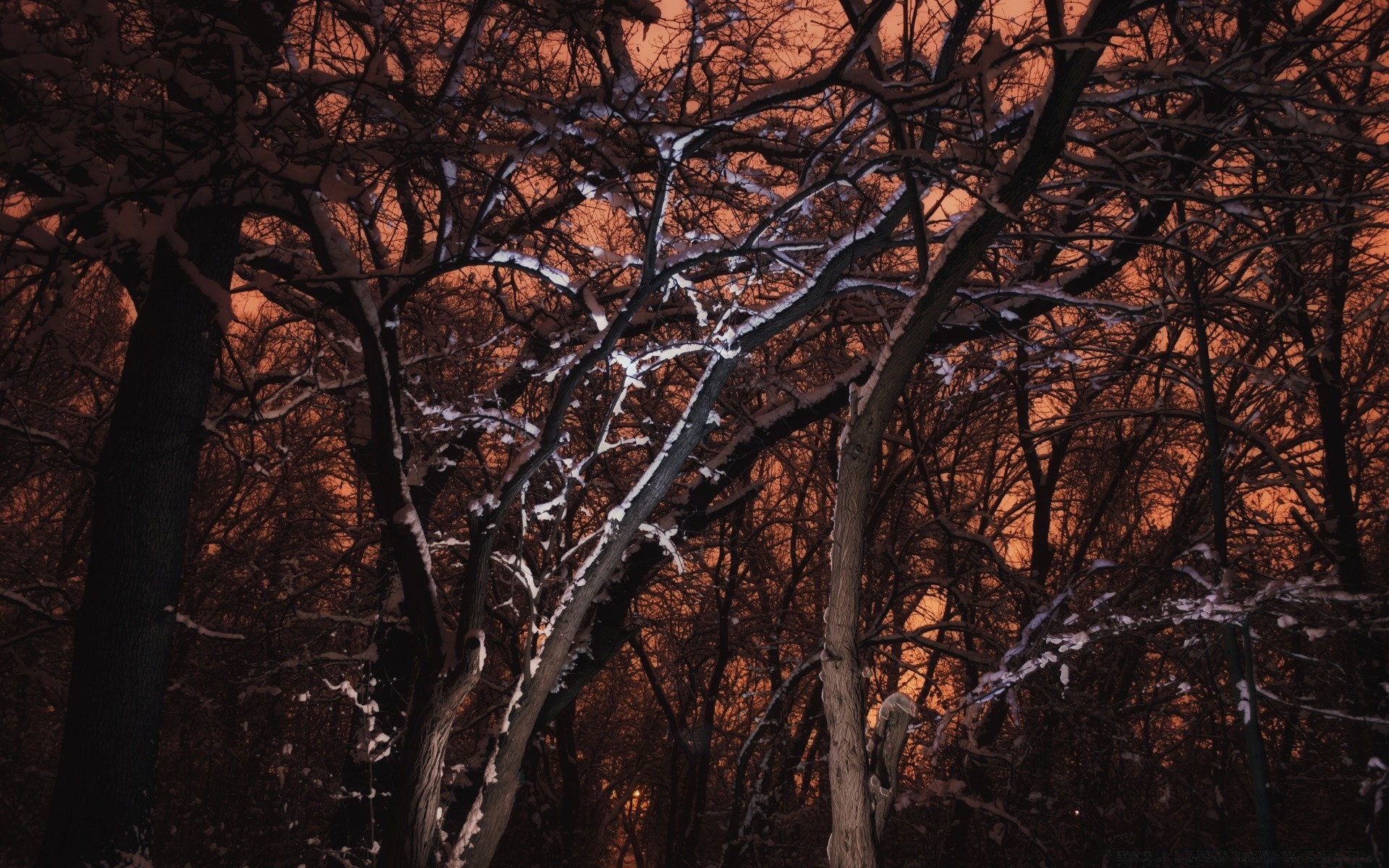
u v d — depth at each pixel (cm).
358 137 577
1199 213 808
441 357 832
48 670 1370
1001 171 404
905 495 1296
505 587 1227
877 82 479
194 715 1368
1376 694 697
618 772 2250
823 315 962
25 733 1376
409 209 796
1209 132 635
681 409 1181
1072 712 935
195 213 484
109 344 1282
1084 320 1047
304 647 1066
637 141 586
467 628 509
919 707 1406
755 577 1538
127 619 575
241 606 1364
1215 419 515
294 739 1220
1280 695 884
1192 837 1215
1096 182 645
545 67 700
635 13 513
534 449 519
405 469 773
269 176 447
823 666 392
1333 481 869
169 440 594
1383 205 624
